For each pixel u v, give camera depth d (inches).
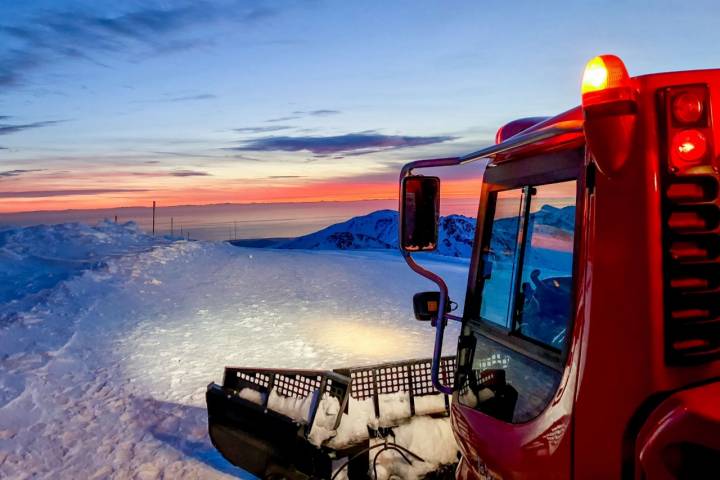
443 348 368.8
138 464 196.1
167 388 280.4
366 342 381.4
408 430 136.5
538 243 80.0
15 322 366.3
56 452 206.4
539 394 76.7
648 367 55.8
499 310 92.2
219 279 601.0
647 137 56.2
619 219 58.7
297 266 737.6
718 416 49.1
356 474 131.9
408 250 95.0
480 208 100.3
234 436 144.9
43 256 588.1
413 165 92.7
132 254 639.1
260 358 337.7
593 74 54.2
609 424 59.9
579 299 64.9
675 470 51.4
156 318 423.8
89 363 315.3
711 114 56.4
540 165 79.1
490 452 87.0
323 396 135.9
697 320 56.1
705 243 56.4
